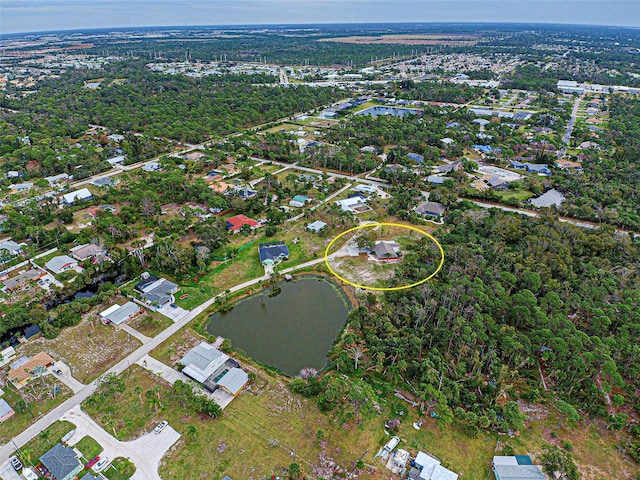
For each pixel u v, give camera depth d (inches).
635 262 4121.6
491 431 2605.8
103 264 4185.5
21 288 3927.2
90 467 2354.8
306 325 3567.9
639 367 2898.6
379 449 2490.2
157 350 3230.8
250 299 3892.7
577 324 3400.6
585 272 3880.4
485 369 3048.7
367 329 3422.7
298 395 2856.8
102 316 3496.6
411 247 4532.5
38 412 2709.2
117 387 2834.6
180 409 2736.2
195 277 4111.7
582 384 2893.7
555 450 2363.4
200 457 2431.1
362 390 2706.7
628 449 2490.2
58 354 3181.6
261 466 2386.8
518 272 3855.8
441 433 2586.1
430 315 3481.8
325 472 2356.1
